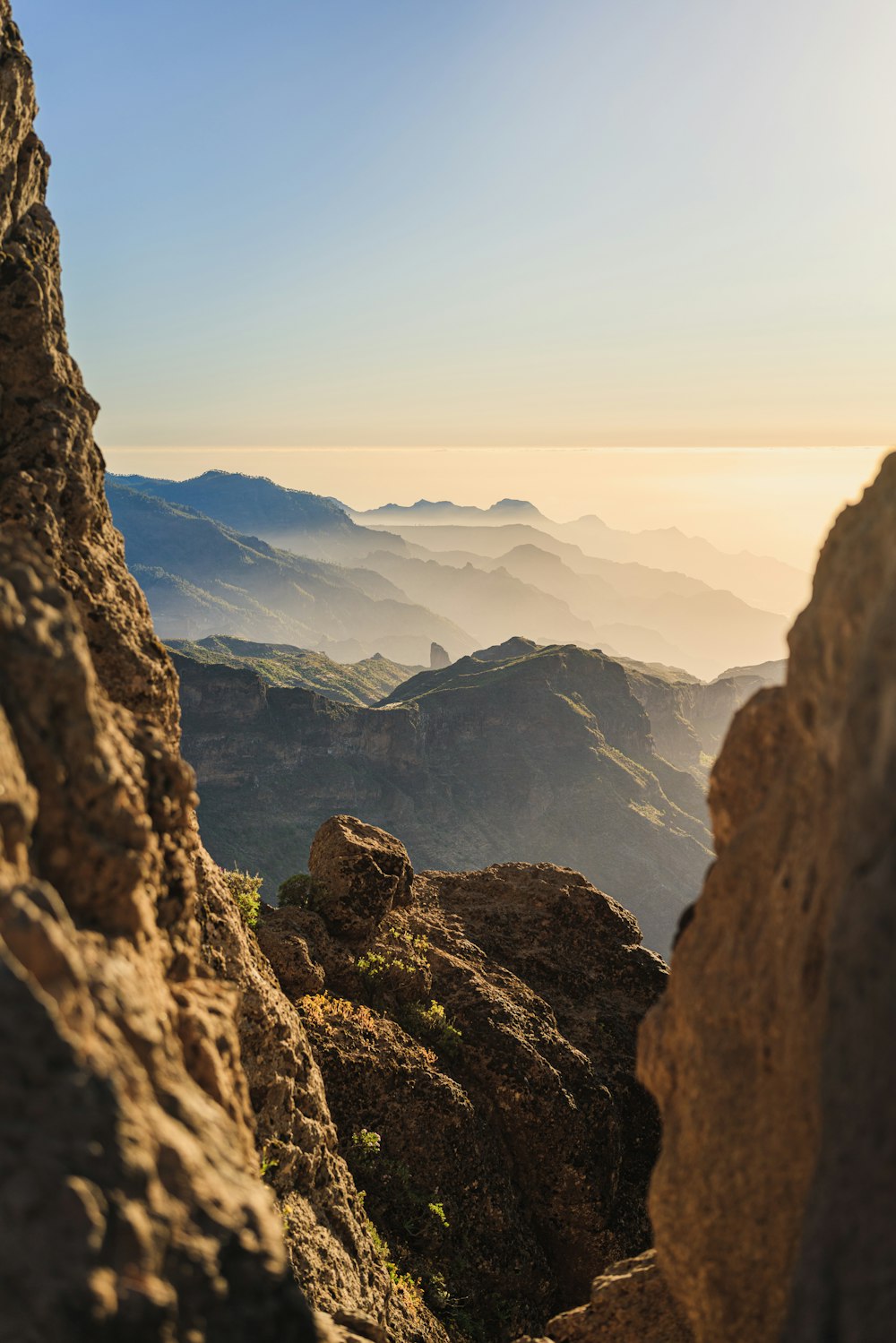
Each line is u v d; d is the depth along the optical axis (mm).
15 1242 5887
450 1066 26344
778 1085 9508
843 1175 6395
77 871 8562
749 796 11633
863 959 6680
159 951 9828
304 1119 18781
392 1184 22781
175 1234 6500
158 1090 7480
